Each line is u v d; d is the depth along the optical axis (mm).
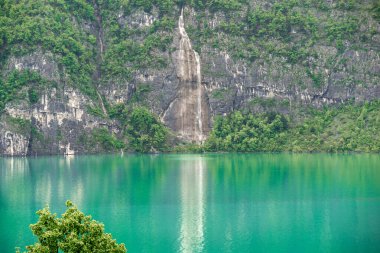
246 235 92938
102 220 102125
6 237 90688
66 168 170500
